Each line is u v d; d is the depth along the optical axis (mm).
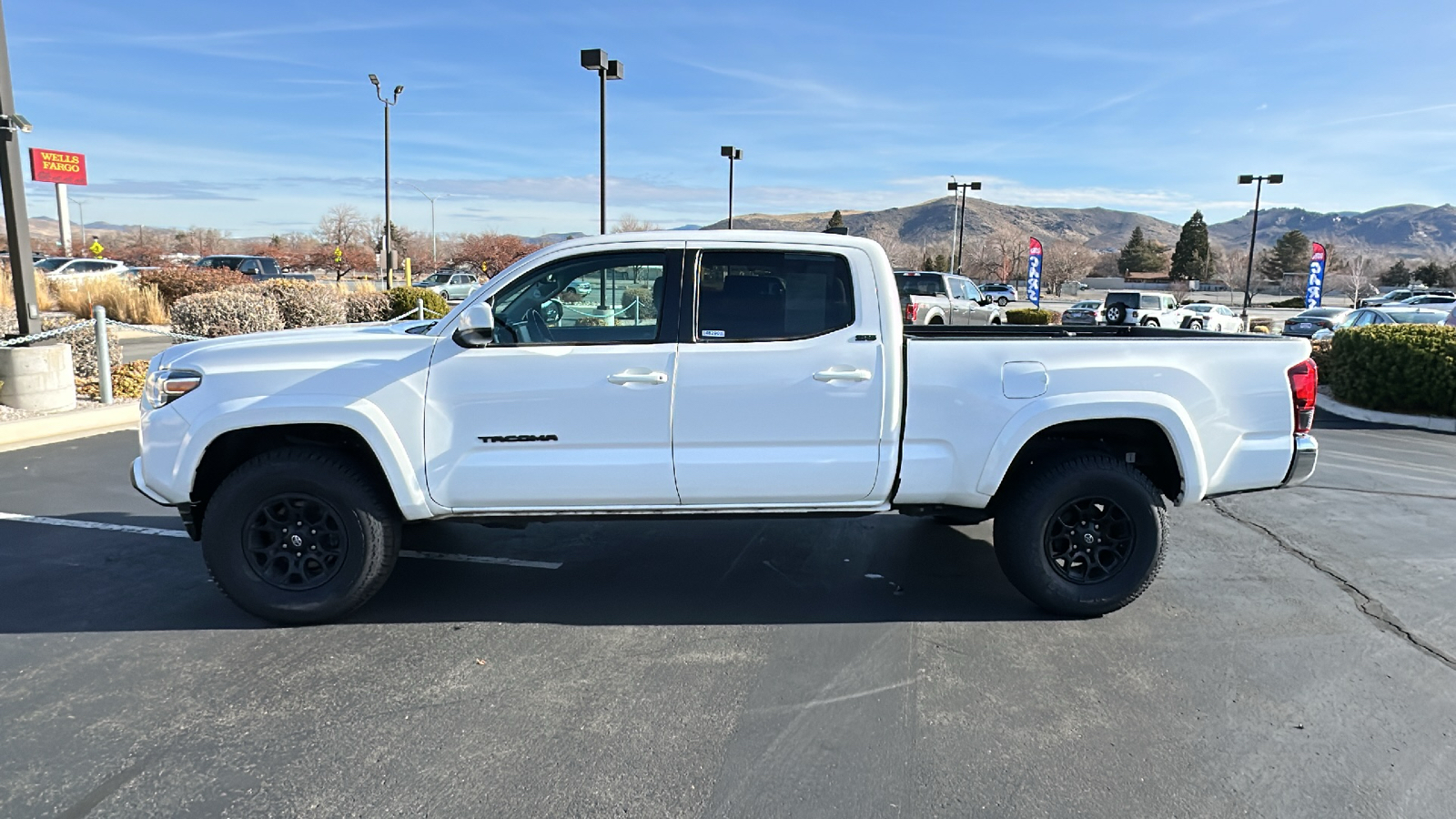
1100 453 4445
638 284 4301
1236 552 5617
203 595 4746
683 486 4305
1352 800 2959
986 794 2982
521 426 4215
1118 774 3105
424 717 3471
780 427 4270
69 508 6418
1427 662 4016
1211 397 4422
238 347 4203
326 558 4309
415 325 4930
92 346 11250
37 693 3646
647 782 3037
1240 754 3234
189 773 3072
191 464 4137
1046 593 4426
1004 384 4312
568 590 4895
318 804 2898
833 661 4004
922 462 4336
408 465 4184
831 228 5480
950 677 3844
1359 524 6277
